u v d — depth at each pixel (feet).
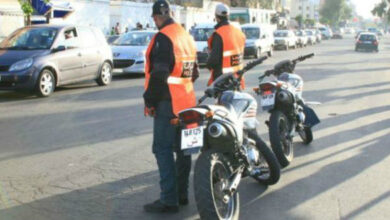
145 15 114.21
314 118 22.93
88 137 25.12
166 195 15.19
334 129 27.35
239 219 14.76
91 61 43.73
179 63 14.52
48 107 33.76
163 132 14.84
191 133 13.30
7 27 71.20
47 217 14.84
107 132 26.30
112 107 34.06
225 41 20.93
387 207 15.75
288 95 19.95
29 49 39.40
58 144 23.66
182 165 15.81
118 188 17.52
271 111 20.43
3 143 23.79
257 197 16.63
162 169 15.10
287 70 22.75
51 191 17.12
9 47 39.86
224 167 14.02
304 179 18.56
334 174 19.19
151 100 14.60
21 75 36.50
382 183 18.11
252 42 85.97
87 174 19.07
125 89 43.83
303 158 21.45
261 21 144.87
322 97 39.75
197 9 142.00
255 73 59.62
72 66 41.11
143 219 14.76
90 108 33.58
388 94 41.73
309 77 55.72
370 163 20.67
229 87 16.33
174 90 14.61
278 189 17.43
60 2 73.82
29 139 24.59
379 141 24.56
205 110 13.41
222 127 13.46
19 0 57.16
